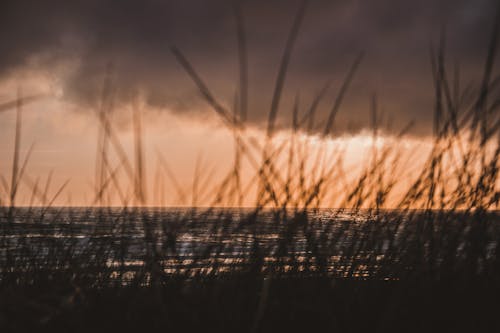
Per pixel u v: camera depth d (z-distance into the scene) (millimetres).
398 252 2883
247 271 2703
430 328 2434
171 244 2811
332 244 2920
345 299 2648
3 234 3369
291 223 2770
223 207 2863
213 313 2508
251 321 2508
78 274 3064
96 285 3021
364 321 2533
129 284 2879
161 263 2822
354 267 2873
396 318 2492
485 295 2562
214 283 2727
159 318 2494
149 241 2824
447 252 2709
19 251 3404
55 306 2701
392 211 2998
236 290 2662
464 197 2828
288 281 2717
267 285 2424
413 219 2951
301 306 2529
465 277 2652
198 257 2838
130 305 2580
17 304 2521
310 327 2508
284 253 2764
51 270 3275
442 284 2619
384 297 2672
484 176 2785
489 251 2746
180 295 2646
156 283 2609
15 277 3324
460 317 2455
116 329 2463
